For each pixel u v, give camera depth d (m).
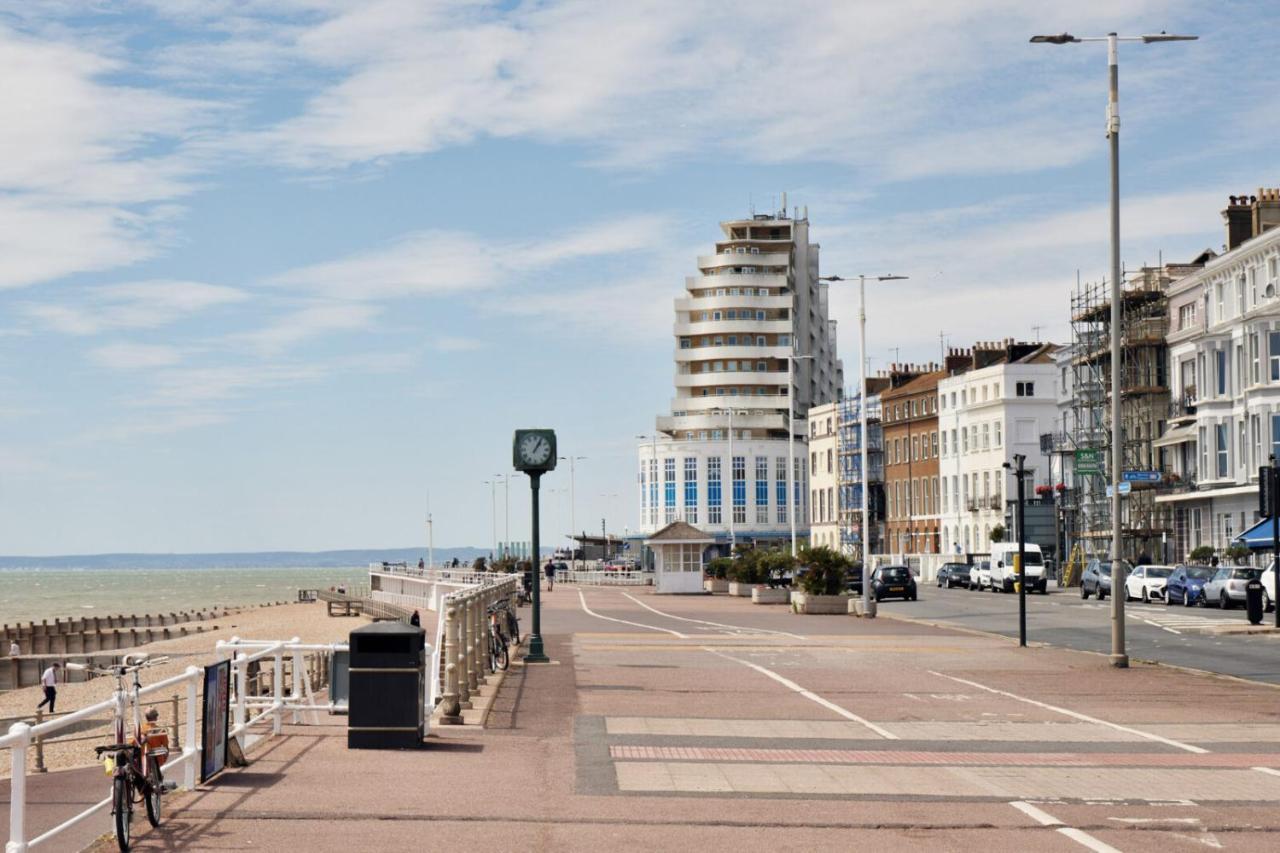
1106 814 14.01
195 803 13.92
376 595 132.38
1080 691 26.42
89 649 108.06
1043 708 23.56
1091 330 94.19
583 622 52.06
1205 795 15.15
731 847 12.26
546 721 21.19
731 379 173.50
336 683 19.83
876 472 134.62
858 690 26.34
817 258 198.25
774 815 13.76
